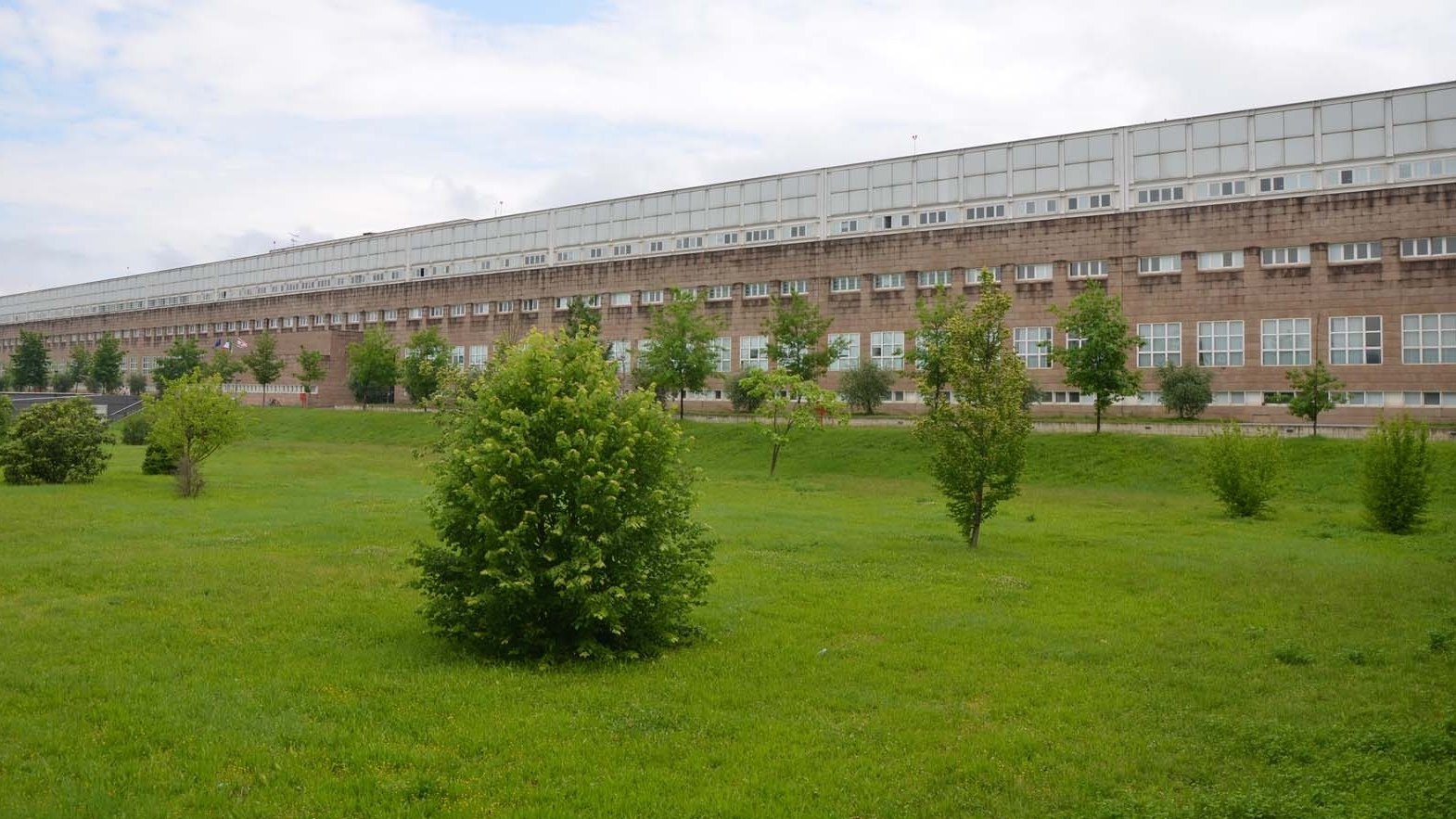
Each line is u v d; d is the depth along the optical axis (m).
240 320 108.44
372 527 24.11
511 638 12.38
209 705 10.13
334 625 13.91
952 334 24.17
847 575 18.86
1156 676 12.05
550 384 12.67
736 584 17.72
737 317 71.81
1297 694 11.27
